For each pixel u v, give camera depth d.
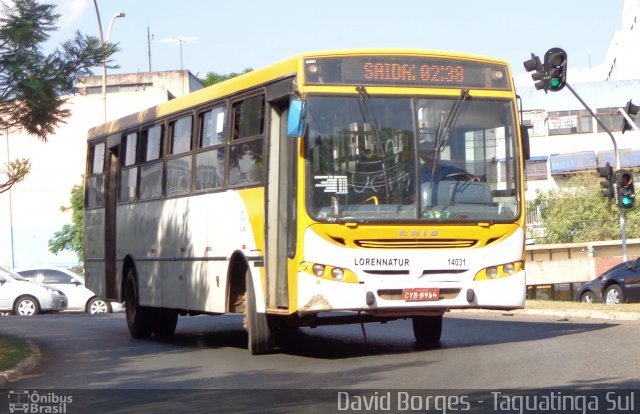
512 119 14.46
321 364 13.86
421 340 16.41
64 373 14.47
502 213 14.18
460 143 14.16
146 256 19.56
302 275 13.48
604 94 75.81
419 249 13.77
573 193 53.88
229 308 15.92
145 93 70.88
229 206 15.82
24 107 15.45
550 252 46.34
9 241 70.00
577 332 17.12
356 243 13.58
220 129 16.39
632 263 30.98
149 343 19.11
